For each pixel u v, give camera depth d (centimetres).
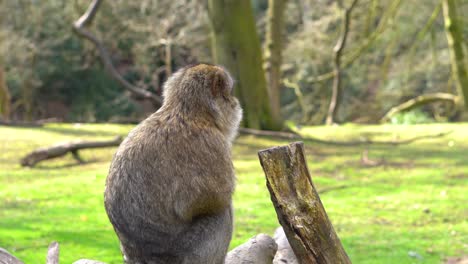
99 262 585
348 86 2969
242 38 1731
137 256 432
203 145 434
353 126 2102
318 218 464
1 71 2475
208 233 435
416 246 876
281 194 460
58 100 3178
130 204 420
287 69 2948
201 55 2852
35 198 1136
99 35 2798
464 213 1038
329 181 1296
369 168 1424
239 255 559
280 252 603
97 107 3116
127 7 2823
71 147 1471
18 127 1867
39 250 838
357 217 1030
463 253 845
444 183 1254
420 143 1756
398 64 2877
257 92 1770
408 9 2716
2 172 1346
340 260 473
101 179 1292
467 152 1588
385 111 2869
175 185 420
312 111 2995
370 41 2517
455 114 2734
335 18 2688
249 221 997
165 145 426
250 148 1642
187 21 2809
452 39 2183
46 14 2936
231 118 483
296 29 3075
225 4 1716
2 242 869
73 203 1105
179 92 460
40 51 2936
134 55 3025
